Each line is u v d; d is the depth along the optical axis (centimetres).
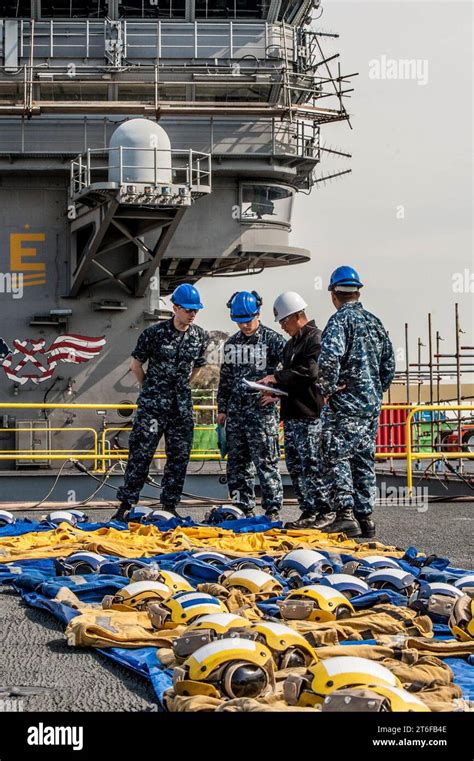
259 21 1816
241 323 879
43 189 1852
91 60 1794
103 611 445
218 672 295
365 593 466
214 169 1852
